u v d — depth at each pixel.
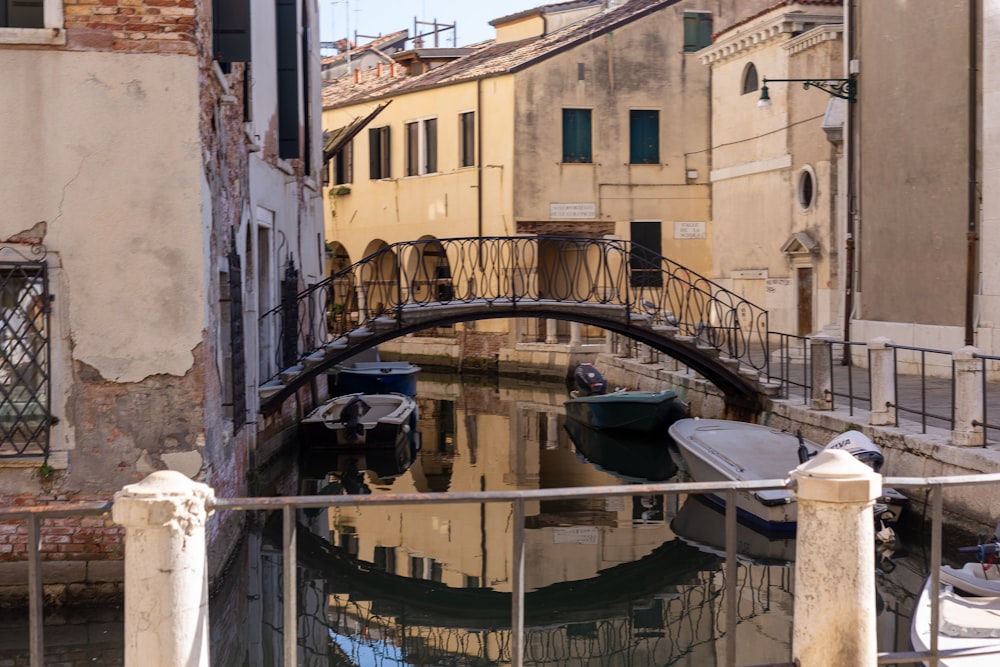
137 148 8.16
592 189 27.53
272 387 14.02
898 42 17.25
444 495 3.82
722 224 26.23
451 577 9.91
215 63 8.95
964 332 15.64
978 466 9.81
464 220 28.83
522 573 3.92
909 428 11.58
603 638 8.21
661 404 17.56
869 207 18.28
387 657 7.82
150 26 8.14
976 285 15.36
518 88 27.09
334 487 14.16
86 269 8.13
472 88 28.34
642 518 12.34
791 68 22.78
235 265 10.82
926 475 10.69
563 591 9.44
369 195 32.31
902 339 17.20
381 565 10.28
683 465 15.88
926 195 16.53
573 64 27.30
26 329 8.12
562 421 20.69
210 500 3.71
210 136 9.02
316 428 16.14
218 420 9.16
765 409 15.66
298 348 17.00
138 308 8.19
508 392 25.44
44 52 8.06
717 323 26.28
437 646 8.05
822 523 3.80
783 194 23.27
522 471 15.47
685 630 8.35
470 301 16.50
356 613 8.87
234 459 10.31
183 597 3.61
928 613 6.68
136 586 3.59
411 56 33.81
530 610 8.93
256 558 10.59
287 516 3.76
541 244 27.70
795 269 22.94
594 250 27.59
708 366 16.42
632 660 7.73
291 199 16.95
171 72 8.17
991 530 9.55
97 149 8.12
